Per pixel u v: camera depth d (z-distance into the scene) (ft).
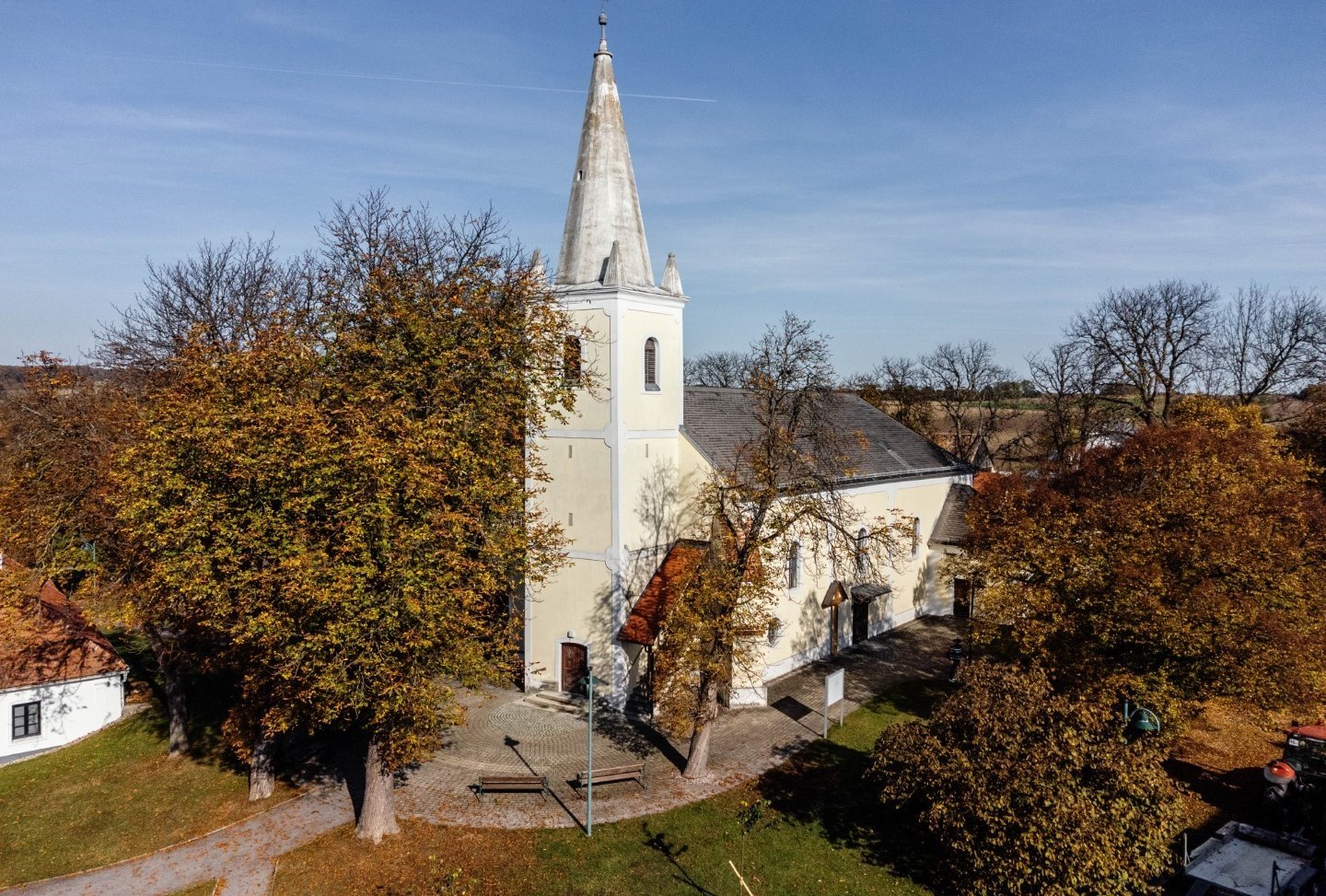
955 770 57.57
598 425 95.66
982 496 99.76
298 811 74.79
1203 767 81.35
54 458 85.35
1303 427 156.56
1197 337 173.37
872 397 247.29
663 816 72.69
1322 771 71.00
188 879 64.80
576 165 99.40
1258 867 61.67
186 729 94.48
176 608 70.49
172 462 61.62
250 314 133.28
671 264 101.86
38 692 98.89
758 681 98.84
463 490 65.57
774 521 79.41
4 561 87.76
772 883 62.64
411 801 75.72
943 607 140.67
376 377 68.64
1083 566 76.95
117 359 133.90
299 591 55.67
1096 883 51.83
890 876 63.41
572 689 100.73
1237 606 69.51
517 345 73.46
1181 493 81.10
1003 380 266.16
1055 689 78.18
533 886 62.90
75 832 73.87
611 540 95.61
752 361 87.86
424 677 65.05
